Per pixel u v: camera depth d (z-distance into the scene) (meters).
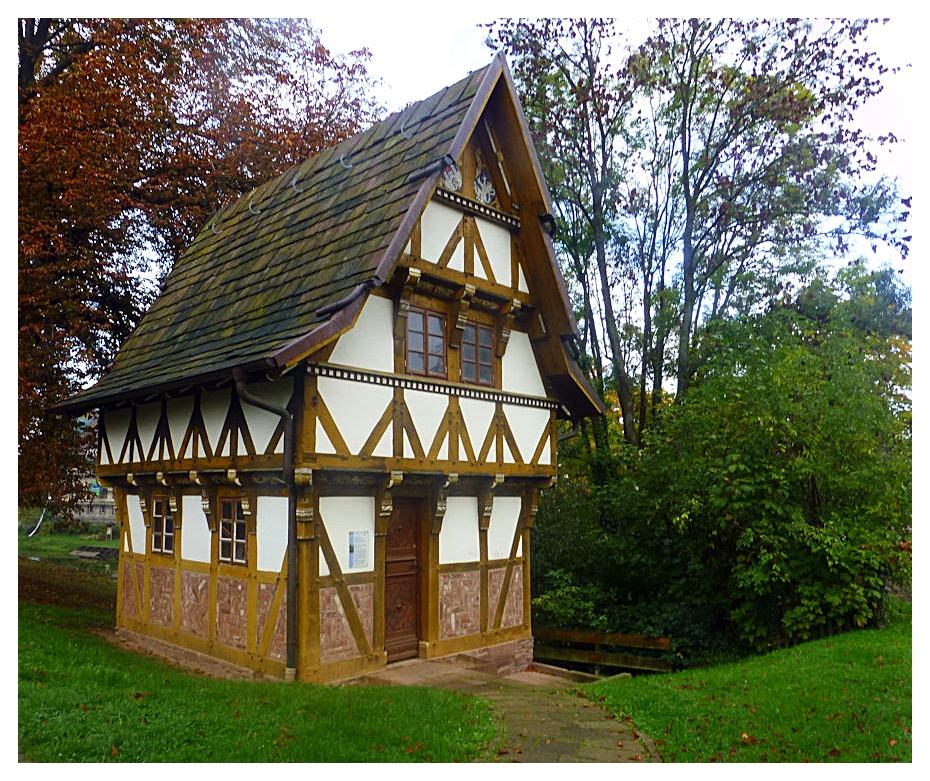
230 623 10.06
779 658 9.95
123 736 6.32
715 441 12.12
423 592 10.68
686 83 17.98
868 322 18.36
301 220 11.89
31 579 18.14
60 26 17.25
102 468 13.19
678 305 18.91
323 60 21.42
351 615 9.38
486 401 11.26
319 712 7.27
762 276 18.42
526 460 11.98
